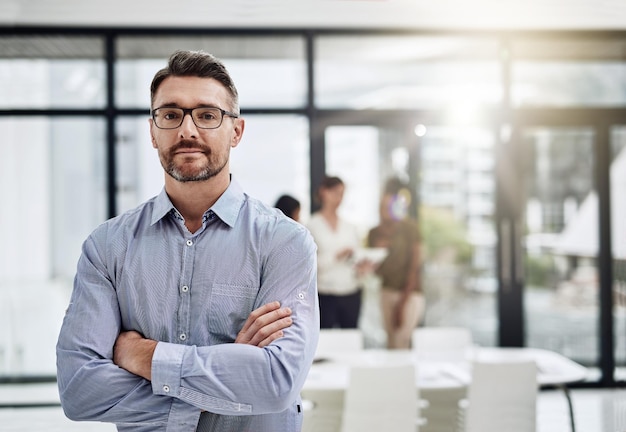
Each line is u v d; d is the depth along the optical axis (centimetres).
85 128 627
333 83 638
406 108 643
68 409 155
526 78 654
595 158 661
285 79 633
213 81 156
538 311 657
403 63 643
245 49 632
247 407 150
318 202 633
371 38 641
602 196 661
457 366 419
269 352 152
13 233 622
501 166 651
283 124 634
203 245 160
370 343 630
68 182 626
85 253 163
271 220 165
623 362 660
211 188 160
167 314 158
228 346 151
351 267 609
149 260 160
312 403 413
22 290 621
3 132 620
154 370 149
